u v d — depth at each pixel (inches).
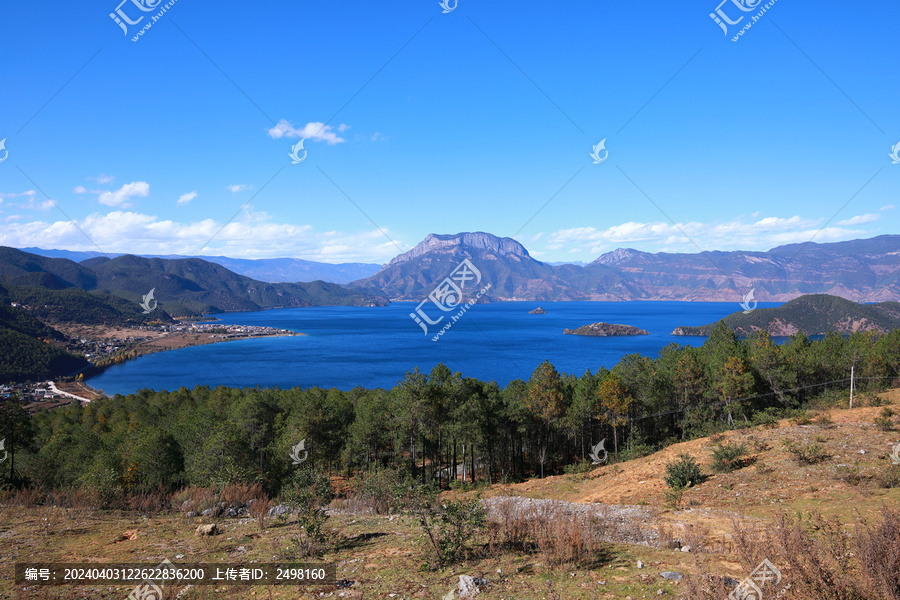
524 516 489.4
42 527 536.4
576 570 371.9
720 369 2025.1
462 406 1813.5
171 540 488.1
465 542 446.0
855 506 563.8
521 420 1956.2
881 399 1472.7
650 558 399.9
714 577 307.4
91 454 1694.1
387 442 2096.5
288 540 487.2
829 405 1665.8
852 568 307.4
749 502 668.7
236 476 773.9
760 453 983.0
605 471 1376.7
